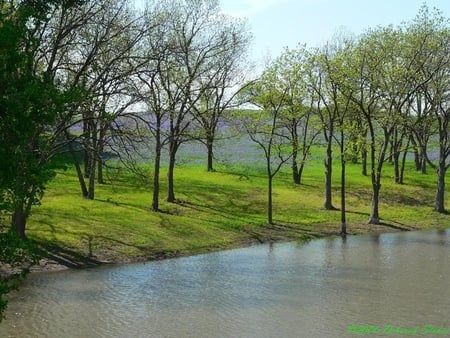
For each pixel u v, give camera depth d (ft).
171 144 165.37
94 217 129.70
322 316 72.28
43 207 134.82
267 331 65.92
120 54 107.76
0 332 63.72
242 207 168.86
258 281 92.99
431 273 100.53
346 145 169.58
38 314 71.31
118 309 74.49
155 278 94.12
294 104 170.91
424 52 163.63
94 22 102.68
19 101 28.53
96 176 193.98
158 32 144.77
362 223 164.86
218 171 225.76
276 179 216.54
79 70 108.47
